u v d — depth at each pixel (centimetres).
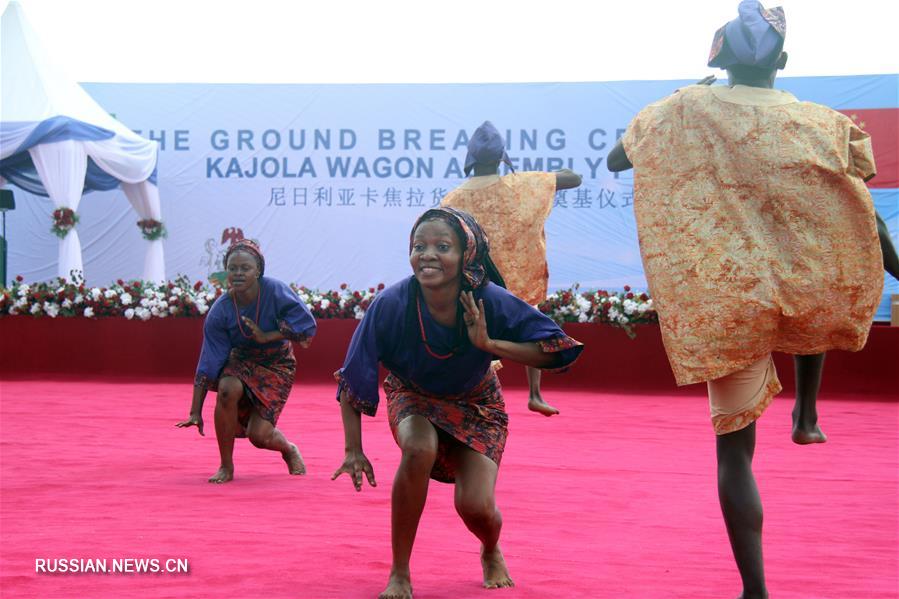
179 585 376
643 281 2131
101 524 496
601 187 2139
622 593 376
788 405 1240
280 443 672
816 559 441
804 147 354
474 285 378
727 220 359
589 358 1437
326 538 468
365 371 376
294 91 2202
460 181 2181
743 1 384
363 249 2203
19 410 1084
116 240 2222
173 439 870
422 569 413
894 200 2002
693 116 369
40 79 1873
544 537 484
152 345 1562
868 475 700
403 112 2189
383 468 710
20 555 422
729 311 352
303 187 2203
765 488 643
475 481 378
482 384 399
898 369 1351
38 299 1573
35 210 2216
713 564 429
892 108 2005
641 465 740
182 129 2212
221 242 2212
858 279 354
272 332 655
